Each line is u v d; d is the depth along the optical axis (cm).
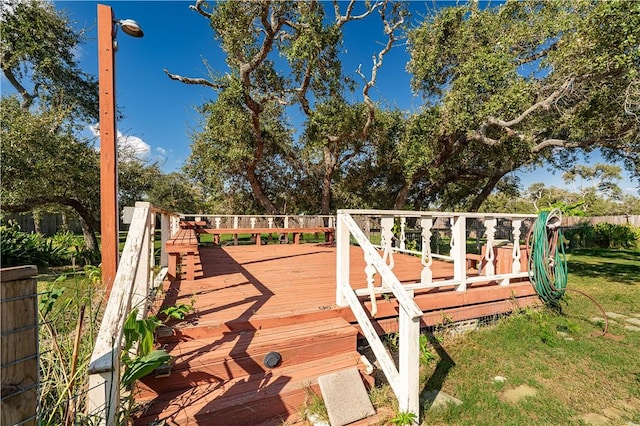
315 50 770
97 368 117
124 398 158
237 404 169
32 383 100
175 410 163
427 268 303
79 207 930
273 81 930
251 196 1273
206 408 165
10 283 96
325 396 183
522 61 744
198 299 289
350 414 179
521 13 752
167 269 386
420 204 1239
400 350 194
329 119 899
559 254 392
